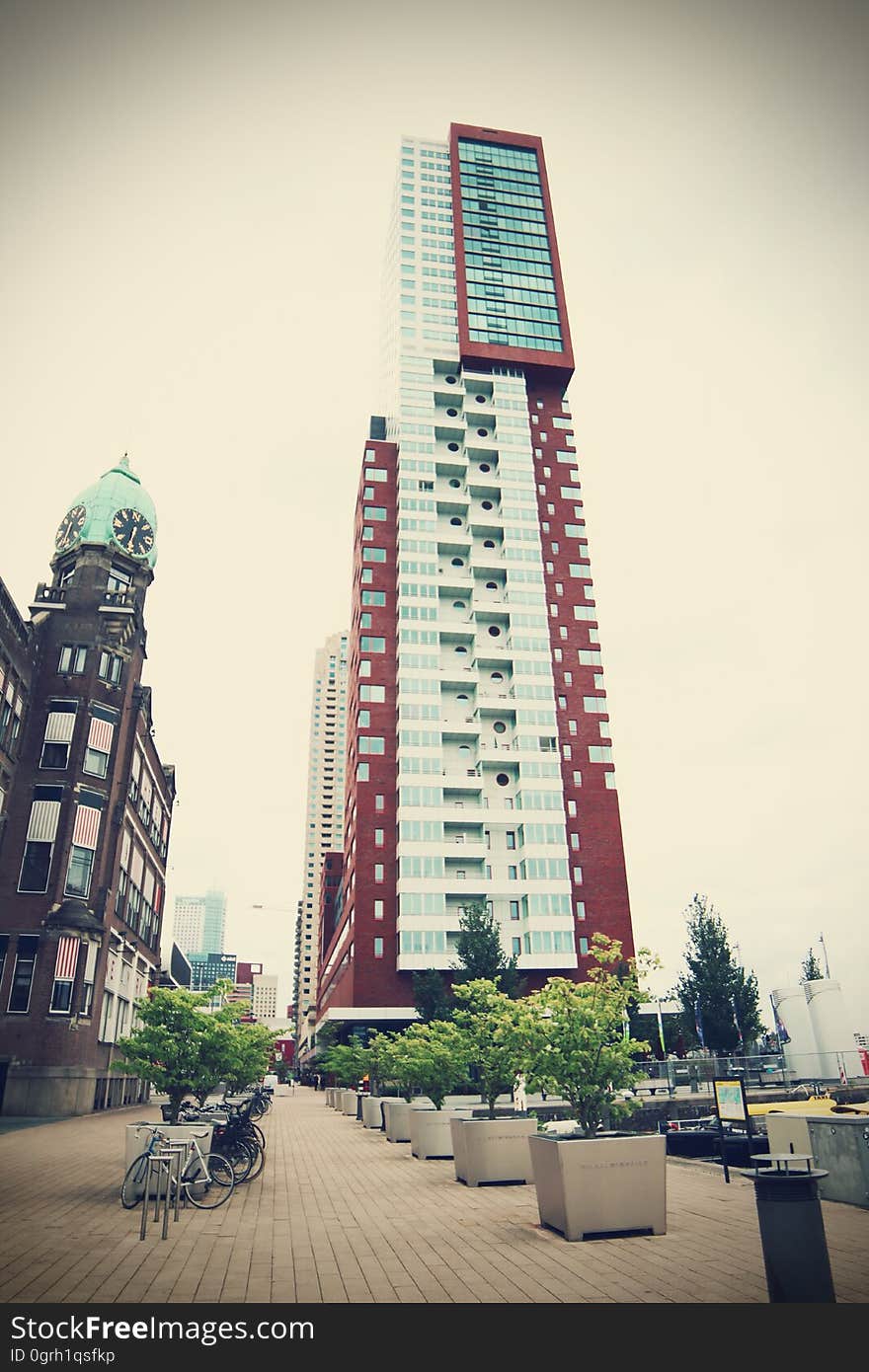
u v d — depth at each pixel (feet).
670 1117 101.65
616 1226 34.83
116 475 176.55
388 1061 111.45
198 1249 33.35
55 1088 127.03
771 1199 24.44
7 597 135.33
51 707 150.00
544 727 247.70
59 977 132.67
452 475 285.02
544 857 231.09
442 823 231.09
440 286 314.35
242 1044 60.64
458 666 256.11
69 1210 42.98
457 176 334.24
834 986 164.45
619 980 45.98
